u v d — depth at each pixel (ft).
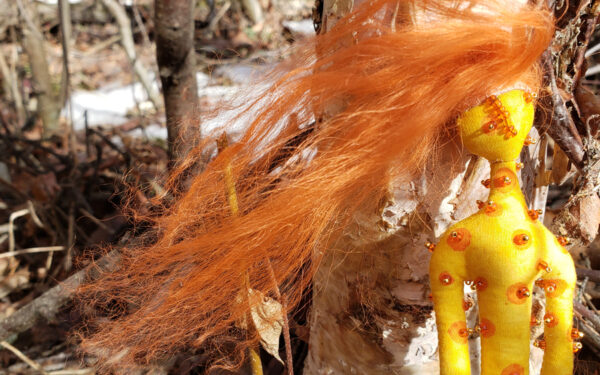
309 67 0.98
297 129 1.08
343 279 1.15
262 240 1.03
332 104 1.01
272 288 1.11
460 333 0.91
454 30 0.86
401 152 0.93
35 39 3.05
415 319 1.12
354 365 1.20
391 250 1.07
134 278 1.25
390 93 0.91
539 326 1.13
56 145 3.12
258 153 1.08
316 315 1.26
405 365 1.16
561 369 0.90
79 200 2.29
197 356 1.56
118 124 3.50
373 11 0.91
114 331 1.29
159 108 3.69
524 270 0.86
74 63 4.53
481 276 0.88
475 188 1.02
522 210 0.89
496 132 0.86
